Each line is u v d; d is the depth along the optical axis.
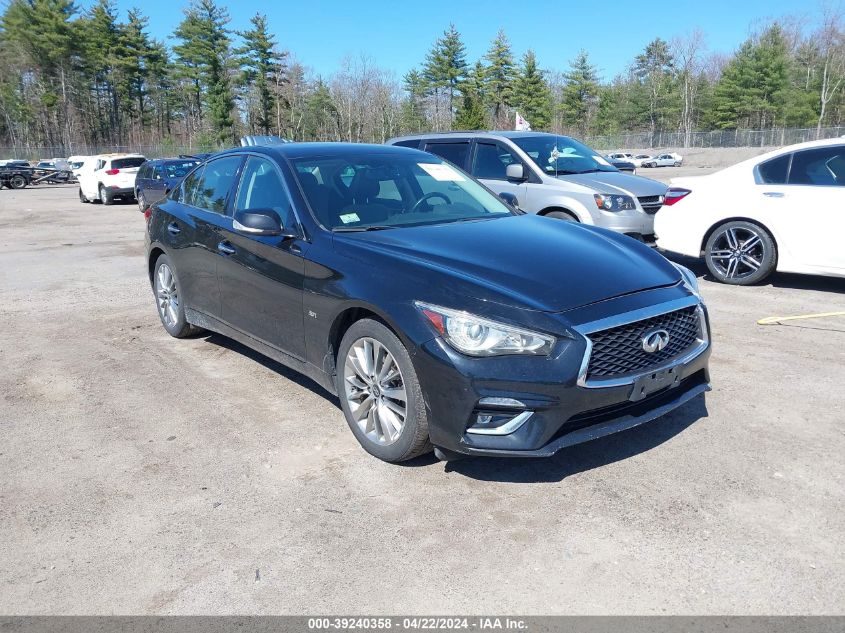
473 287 3.40
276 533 3.17
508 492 3.46
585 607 2.63
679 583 2.75
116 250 12.05
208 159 5.74
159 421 4.43
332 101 83.06
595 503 3.33
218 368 5.39
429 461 3.81
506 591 2.73
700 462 3.70
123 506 3.43
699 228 7.90
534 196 8.72
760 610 2.58
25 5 70.50
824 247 7.11
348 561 2.95
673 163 58.03
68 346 6.09
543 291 3.40
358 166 4.86
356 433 3.92
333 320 3.92
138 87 84.62
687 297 3.72
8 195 31.20
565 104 86.06
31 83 79.00
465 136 9.66
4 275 9.70
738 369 5.07
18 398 4.88
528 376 3.18
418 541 3.07
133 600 2.74
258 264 4.55
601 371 3.29
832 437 3.96
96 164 24.94
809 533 3.05
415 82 86.25
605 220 8.25
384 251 3.85
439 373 3.31
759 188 7.49
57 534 3.21
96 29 77.62
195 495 3.52
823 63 71.56
